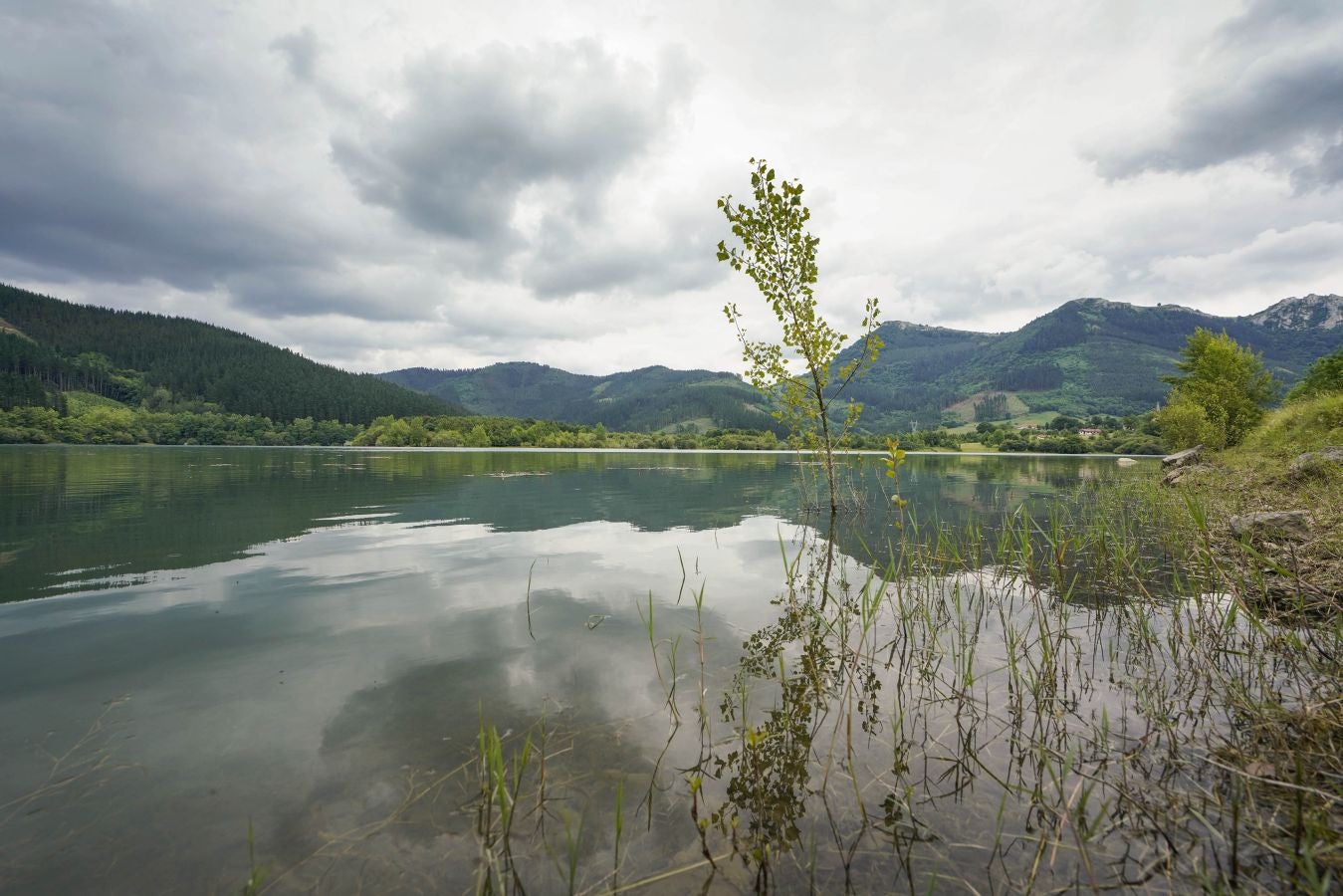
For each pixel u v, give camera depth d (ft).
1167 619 18.85
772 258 42.98
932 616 19.72
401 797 9.49
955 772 10.44
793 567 26.43
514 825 8.83
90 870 7.66
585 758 10.76
